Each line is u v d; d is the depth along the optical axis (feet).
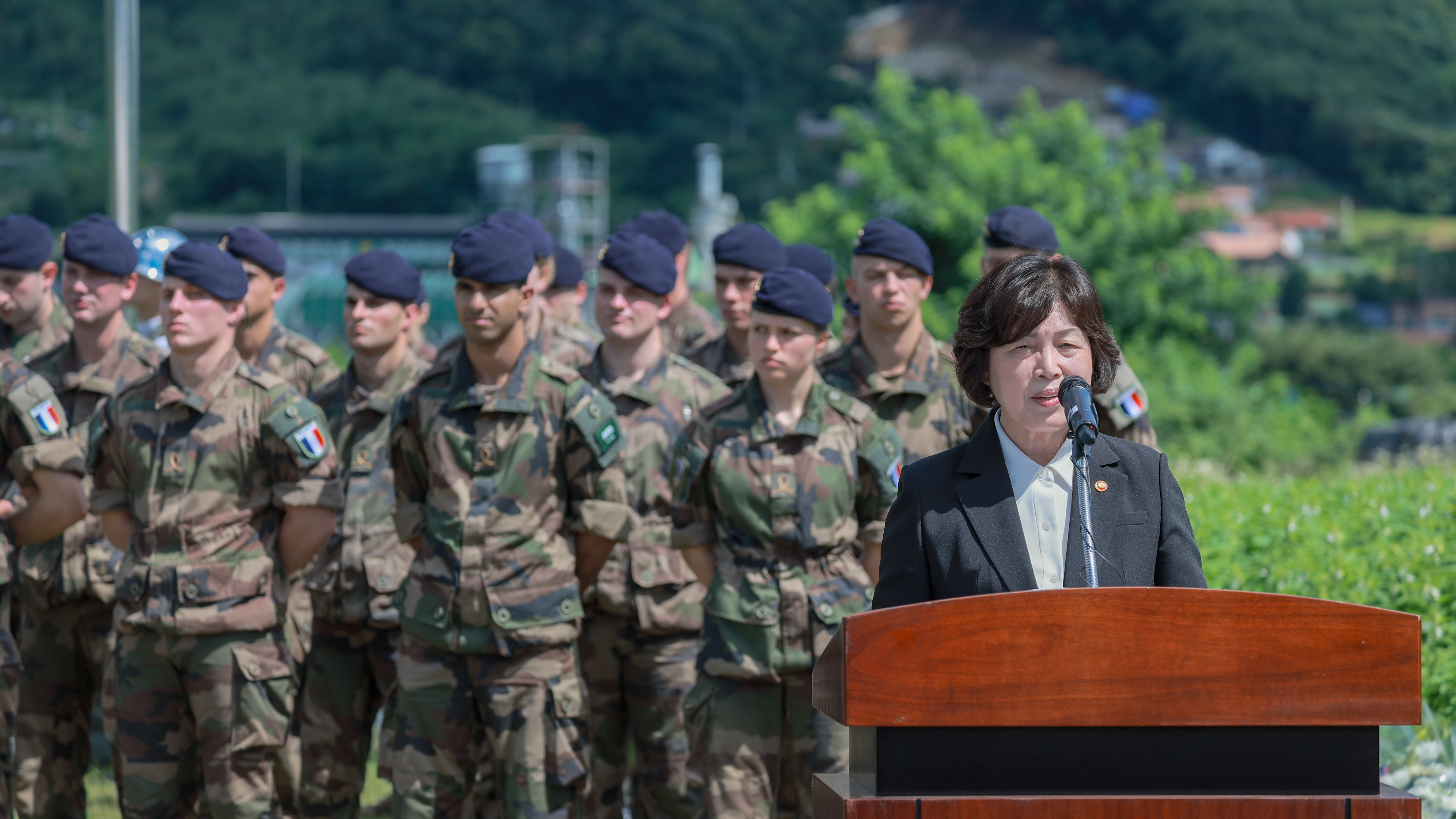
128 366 53.16
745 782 40.42
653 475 49.19
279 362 56.03
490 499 41.04
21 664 46.32
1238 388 176.35
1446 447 122.01
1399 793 19.04
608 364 51.21
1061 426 23.21
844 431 41.93
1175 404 162.91
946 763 19.06
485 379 42.24
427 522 41.86
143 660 41.88
